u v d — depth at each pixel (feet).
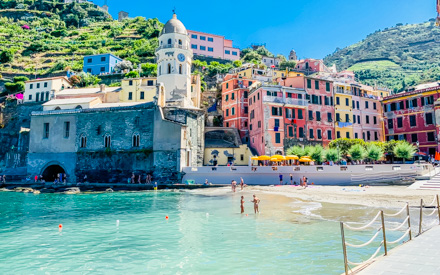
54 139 171.83
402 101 178.40
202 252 46.37
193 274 37.63
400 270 26.50
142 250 48.08
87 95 214.28
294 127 174.40
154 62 343.67
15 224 69.21
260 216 72.84
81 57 365.40
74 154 167.22
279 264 40.22
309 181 130.00
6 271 39.88
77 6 569.23
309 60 362.94
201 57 337.93
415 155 145.69
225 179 142.10
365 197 92.99
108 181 159.22
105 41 410.93
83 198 114.01
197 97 225.56
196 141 176.35
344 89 198.49
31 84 252.01
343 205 83.56
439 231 42.27
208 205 92.27
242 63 339.16
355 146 135.54
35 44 385.09
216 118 223.92
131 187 139.74
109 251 47.85
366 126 201.36
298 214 73.56
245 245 49.32
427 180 106.42
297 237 53.06
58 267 41.11
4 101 263.49
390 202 83.82
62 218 75.77
